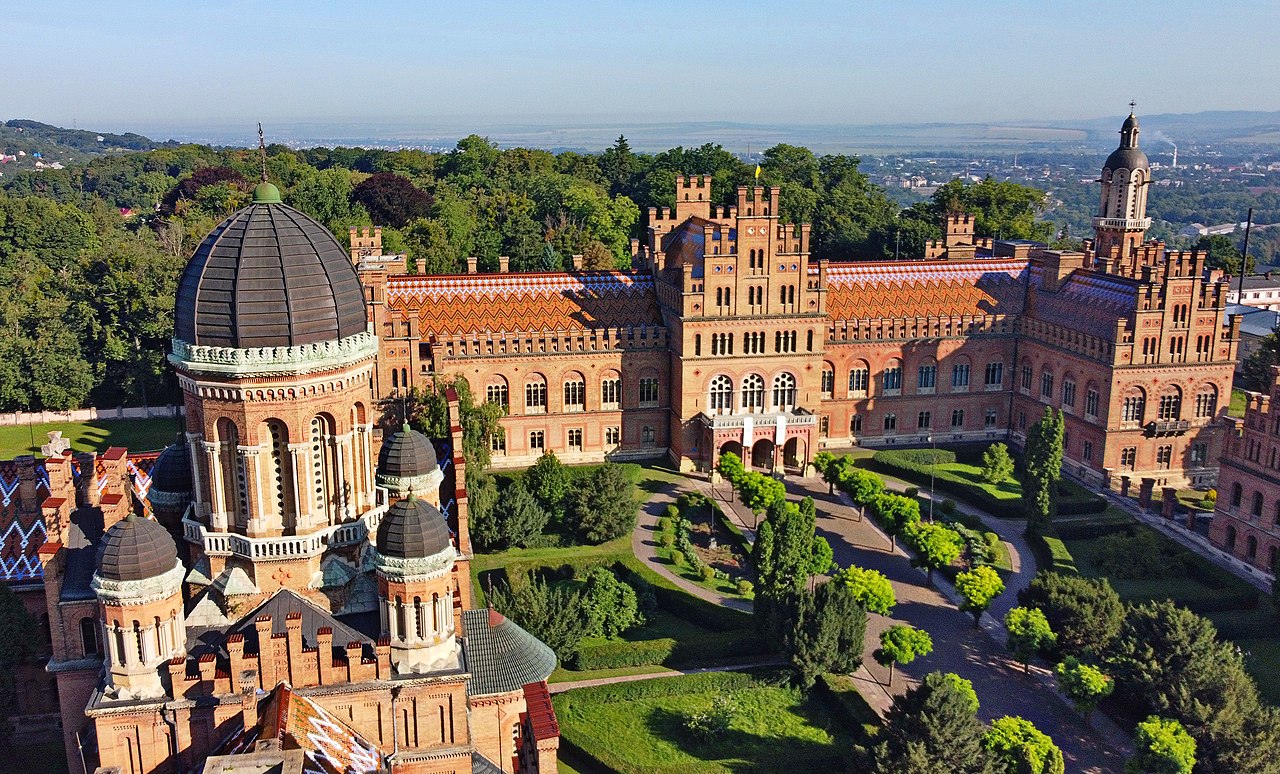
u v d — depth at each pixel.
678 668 83.12
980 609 88.94
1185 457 122.31
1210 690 70.38
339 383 54.56
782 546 86.38
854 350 132.62
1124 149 136.75
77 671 55.62
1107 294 123.50
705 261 119.69
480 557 99.38
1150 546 100.94
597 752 70.44
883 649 81.06
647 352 126.56
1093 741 74.25
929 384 136.62
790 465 127.62
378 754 49.44
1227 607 93.19
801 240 121.31
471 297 125.12
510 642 59.72
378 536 50.59
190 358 52.34
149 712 47.69
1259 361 145.38
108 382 157.38
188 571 55.56
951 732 62.28
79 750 54.66
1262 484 97.25
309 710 47.47
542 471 106.94
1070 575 98.44
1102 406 120.19
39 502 70.25
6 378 146.25
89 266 154.50
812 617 78.75
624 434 128.75
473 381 121.94
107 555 47.31
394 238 192.00
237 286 51.47
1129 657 75.00
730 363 123.31
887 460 128.00
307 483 54.56
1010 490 120.44
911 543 99.06
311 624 52.12
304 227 54.25
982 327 136.00
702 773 68.62
